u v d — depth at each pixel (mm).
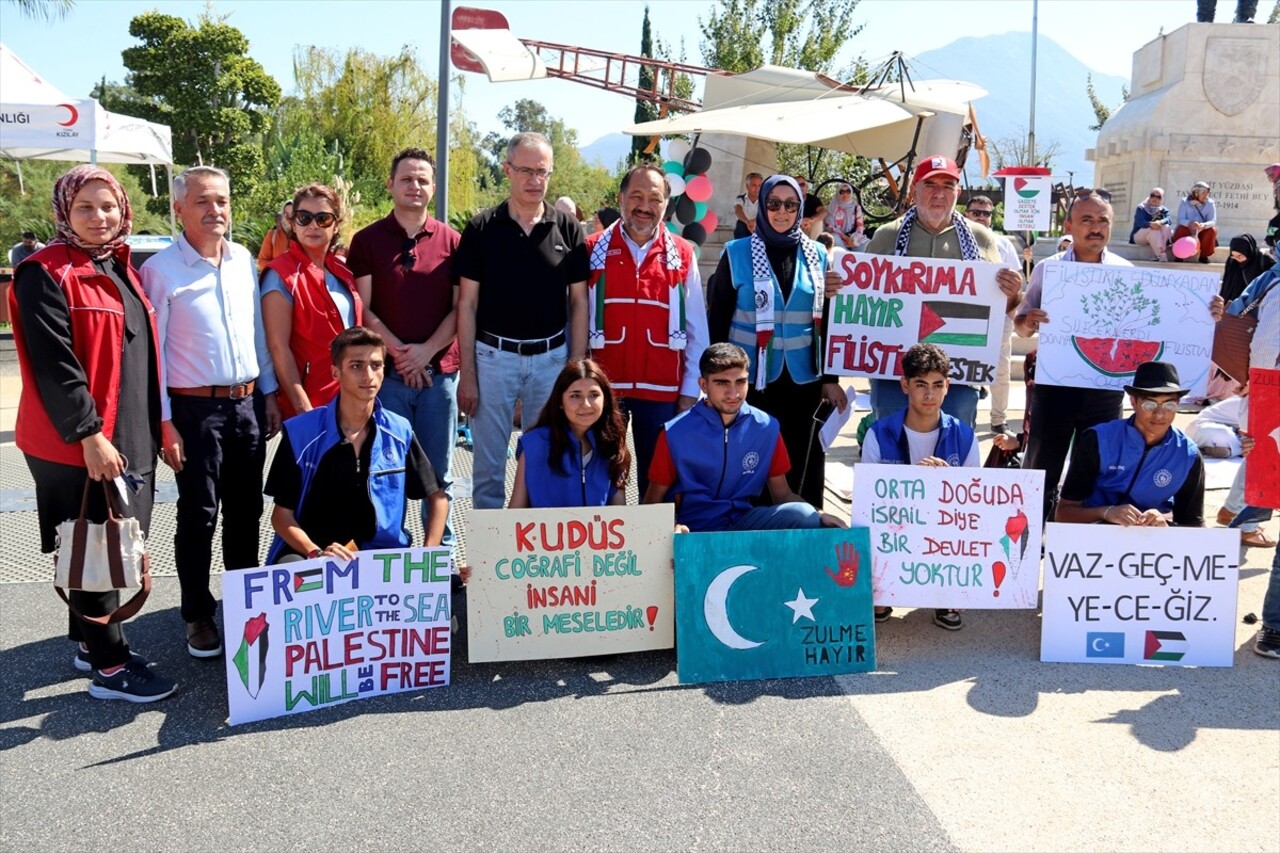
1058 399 5051
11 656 4152
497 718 3604
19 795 3076
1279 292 5039
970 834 2861
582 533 4012
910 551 4301
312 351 4457
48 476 3613
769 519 4305
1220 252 13273
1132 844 2816
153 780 3162
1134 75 16078
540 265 4598
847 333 5012
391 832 2875
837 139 12422
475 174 35625
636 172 4602
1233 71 14469
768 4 21641
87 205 3539
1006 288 4902
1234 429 7441
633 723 3551
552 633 4020
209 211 3955
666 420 4801
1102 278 4934
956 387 5031
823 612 4027
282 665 3629
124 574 3551
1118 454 4367
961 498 4309
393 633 3814
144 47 34312
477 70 13711
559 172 54250
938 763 3260
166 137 14211
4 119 10438
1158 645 4102
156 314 3914
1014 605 4336
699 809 2986
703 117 11953
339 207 4480
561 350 4742
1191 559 4098
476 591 3959
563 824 2912
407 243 4703
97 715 3623
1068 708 3672
